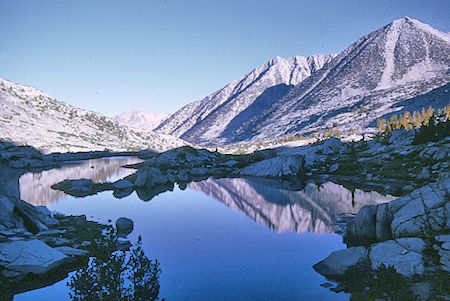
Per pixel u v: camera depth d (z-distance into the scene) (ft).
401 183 163.12
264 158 314.76
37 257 56.13
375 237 77.66
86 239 75.72
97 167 334.24
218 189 183.93
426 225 61.11
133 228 94.84
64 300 46.57
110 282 43.09
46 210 96.94
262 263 65.62
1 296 47.24
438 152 174.60
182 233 89.40
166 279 57.41
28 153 365.40
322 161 271.69
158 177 201.26
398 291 42.91
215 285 54.60
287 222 103.19
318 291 50.60
